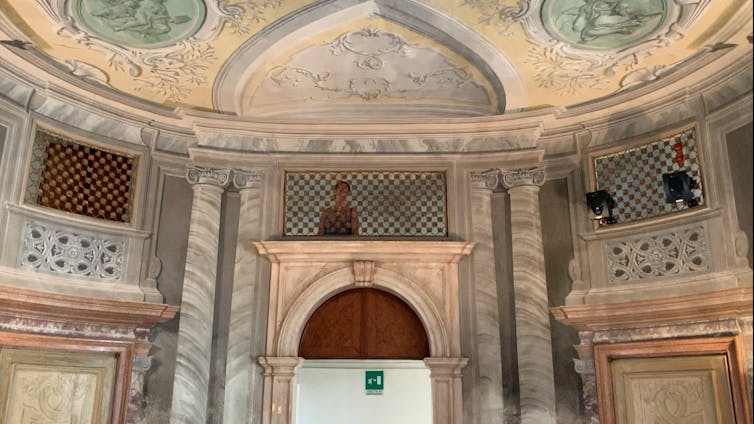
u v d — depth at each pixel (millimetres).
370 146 5789
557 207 5547
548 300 5371
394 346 5500
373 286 5520
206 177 5598
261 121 5605
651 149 5227
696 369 4562
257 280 5480
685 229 4809
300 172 5816
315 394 7047
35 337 4570
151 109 5406
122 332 5023
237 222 5641
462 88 5547
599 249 5270
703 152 4754
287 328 5316
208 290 5352
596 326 5070
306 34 4770
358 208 5848
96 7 4297
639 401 4816
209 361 5242
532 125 5559
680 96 4910
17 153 4715
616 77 5164
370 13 4578
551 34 4645
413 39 4875
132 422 4906
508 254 5562
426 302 5398
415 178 5859
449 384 5195
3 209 4566
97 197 5250
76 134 5168
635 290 4973
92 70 5051
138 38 4668
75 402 4734
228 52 4910
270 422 5082
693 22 4359
